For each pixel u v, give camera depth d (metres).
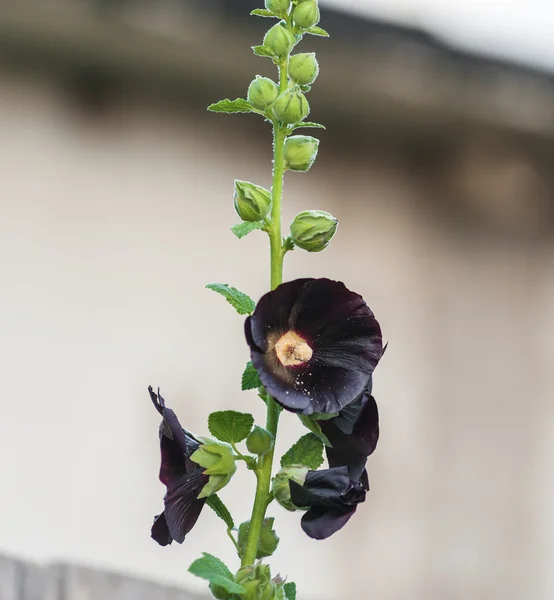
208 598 1.86
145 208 3.58
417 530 3.88
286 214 3.76
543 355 4.14
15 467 3.33
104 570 1.85
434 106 3.47
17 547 3.29
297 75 1.58
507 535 3.99
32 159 3.46
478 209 4.02
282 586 1.54
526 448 4.08
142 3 2.97
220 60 3.22
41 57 3.35
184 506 1.53
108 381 3.46
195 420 3.54
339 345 1.53
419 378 3.95
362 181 3.88
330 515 1.50
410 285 3.96
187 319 3.58
